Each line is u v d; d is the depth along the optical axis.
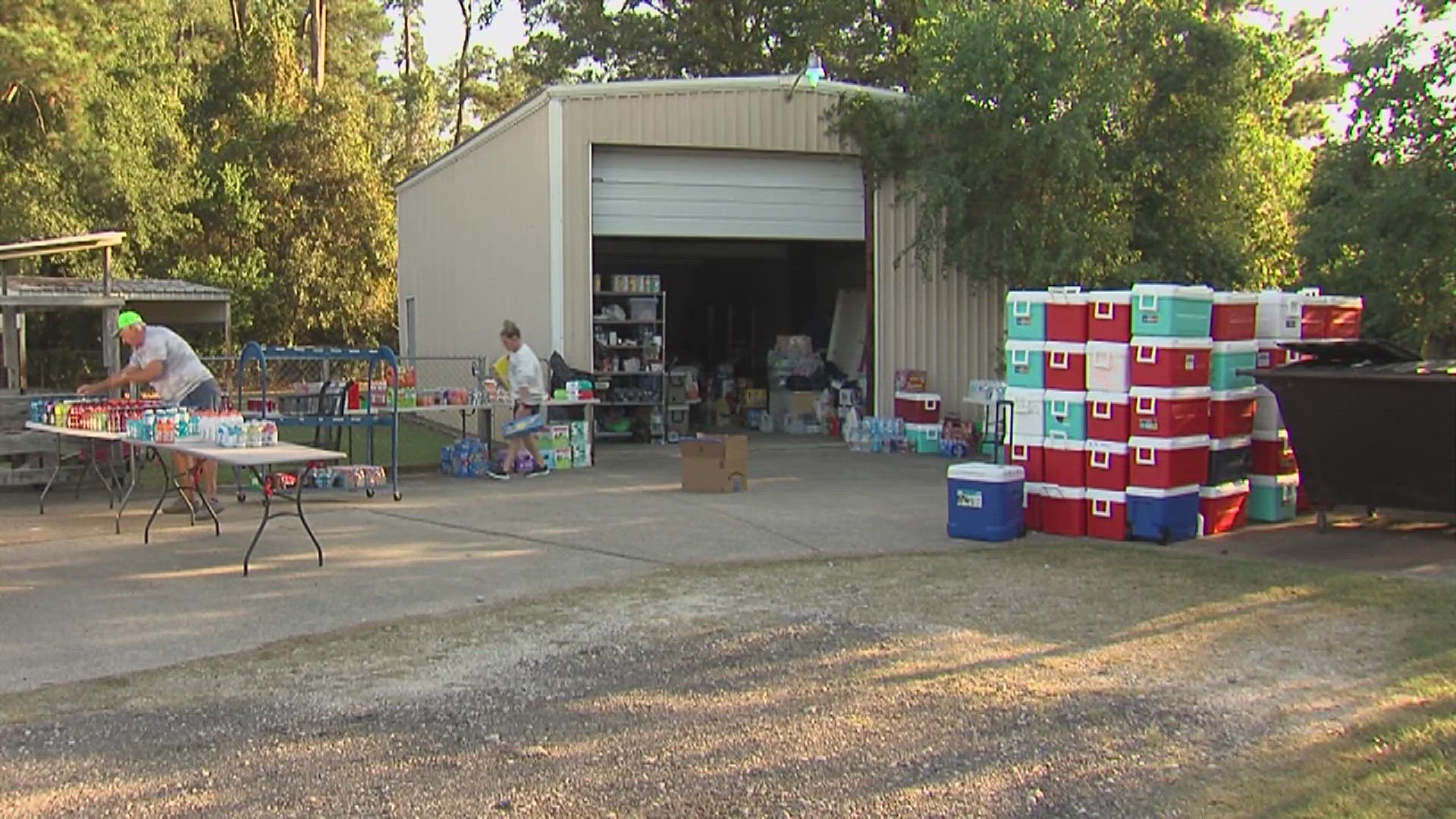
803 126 16.55
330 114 30.61
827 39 29.02
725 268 24.88
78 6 23.03
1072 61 14.73
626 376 17.56
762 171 16.62
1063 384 9.39
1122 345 9.10
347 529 9.85
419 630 6.58
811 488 12.57
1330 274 13.65
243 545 9.06
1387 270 12.85
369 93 41.69
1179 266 15.93
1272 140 16.73
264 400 11.69
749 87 16.27
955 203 15.20
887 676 5.70
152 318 23.53
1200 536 9.36
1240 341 9.60
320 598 7.34
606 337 16.92
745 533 9.65
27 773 4.52
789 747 4.77
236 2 36.47
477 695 5.45
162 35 27.03
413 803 4.24
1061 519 9.45
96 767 4.58
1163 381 8.94
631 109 15.72
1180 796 4.27
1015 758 4.64
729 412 20.95
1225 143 15.59
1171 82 15.54
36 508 10.88
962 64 15.08
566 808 4.20
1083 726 5.00
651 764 4.61
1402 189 12.39
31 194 23.17
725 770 4.54
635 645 6.26
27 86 22.58
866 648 6.18
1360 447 9.07
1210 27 15.32
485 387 13.97
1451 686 5.46
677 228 16.27
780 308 23.52
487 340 18.17
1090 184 15.20
